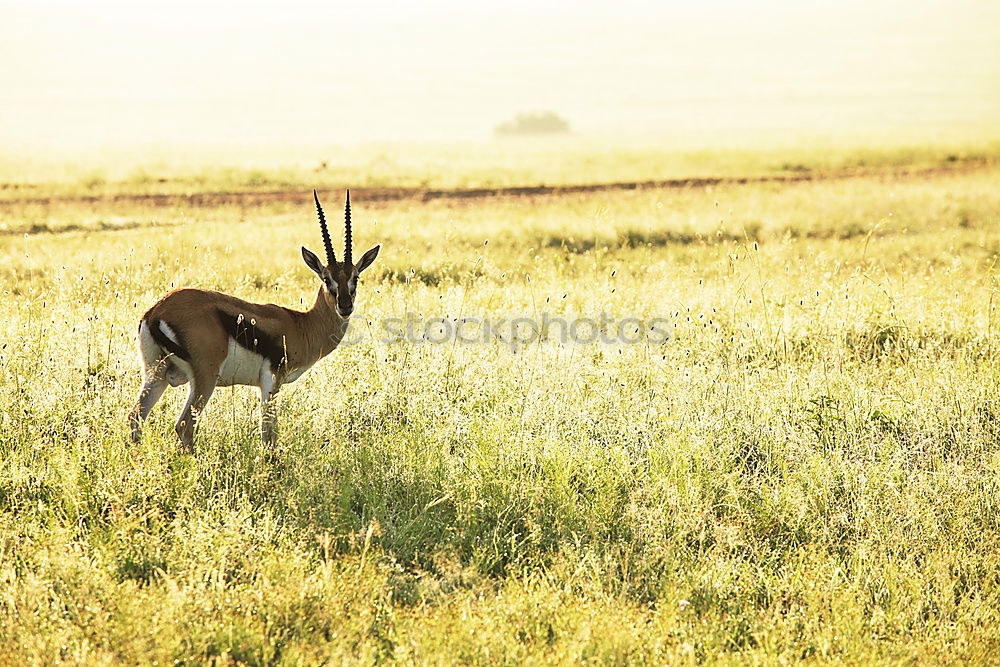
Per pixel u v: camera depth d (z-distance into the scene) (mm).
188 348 24672
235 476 23406
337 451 24828
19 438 24812
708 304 37969
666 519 22766
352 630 17875
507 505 23297
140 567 20188
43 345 29609
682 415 27078
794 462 25656
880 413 28297
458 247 58719
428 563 21406
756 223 74000
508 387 29422
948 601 20422
